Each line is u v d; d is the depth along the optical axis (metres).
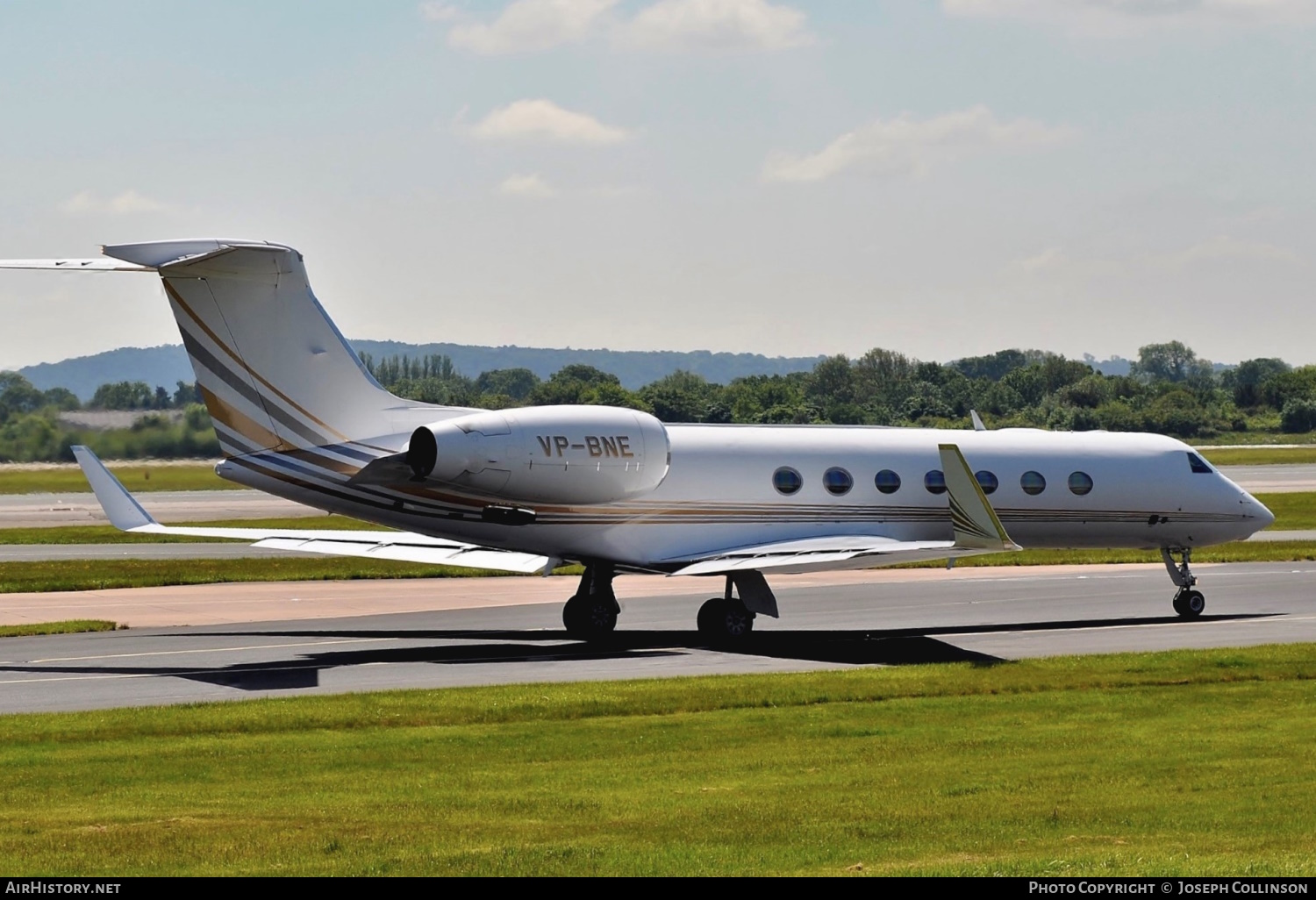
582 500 71.56
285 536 78.12
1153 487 86.25
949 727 49.00
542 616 84.69
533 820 35.25
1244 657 64.62
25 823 34.88
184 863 31.11
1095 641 73.00
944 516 81.56
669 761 43.28
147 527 77.75
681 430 77.69
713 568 71.94
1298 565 118.50
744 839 33.25
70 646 70.81
